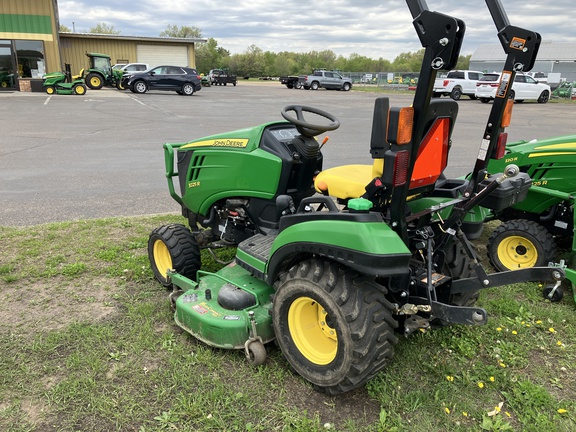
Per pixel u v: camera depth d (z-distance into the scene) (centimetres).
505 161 472
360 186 279
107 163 915
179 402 262
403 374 292
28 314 358
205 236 413
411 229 290
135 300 382
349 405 265
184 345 318
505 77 271
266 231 358
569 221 450
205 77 4306
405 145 238
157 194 716
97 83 3055
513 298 398
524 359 310
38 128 1335
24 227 552
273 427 247
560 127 1560
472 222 418
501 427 247
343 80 4003
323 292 254
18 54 2825
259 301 312
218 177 375
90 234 532
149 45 4122
